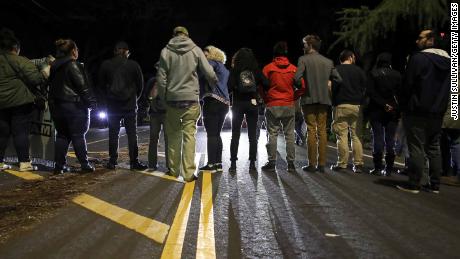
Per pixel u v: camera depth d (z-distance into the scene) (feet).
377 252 13.10
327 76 24.88
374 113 25.53
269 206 17.74
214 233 14.48
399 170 27.63
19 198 18.81
